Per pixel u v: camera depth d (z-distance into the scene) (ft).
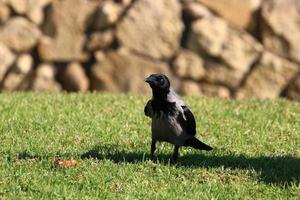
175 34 72.33
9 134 42.60
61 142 41.50
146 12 72.54
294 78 71.61
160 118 36.42
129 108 50.31
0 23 72.59
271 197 33.65
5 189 32.96
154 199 32.55
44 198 32.19
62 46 72.33
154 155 39.73
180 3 72.90
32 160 37.14
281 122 48.42
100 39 72.28
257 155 40.68
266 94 71.51
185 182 34.94
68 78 71.51
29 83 71.51
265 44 72.59
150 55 71.97
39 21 72.74
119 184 34.17
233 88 71.56
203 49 72.02
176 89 71.41
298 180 35.78
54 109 49.11
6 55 71.77
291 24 72.84
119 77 71.41
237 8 73.10
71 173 35.32
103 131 43.98
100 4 72.84
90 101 52.29
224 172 36.52
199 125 46.78
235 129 45.88
